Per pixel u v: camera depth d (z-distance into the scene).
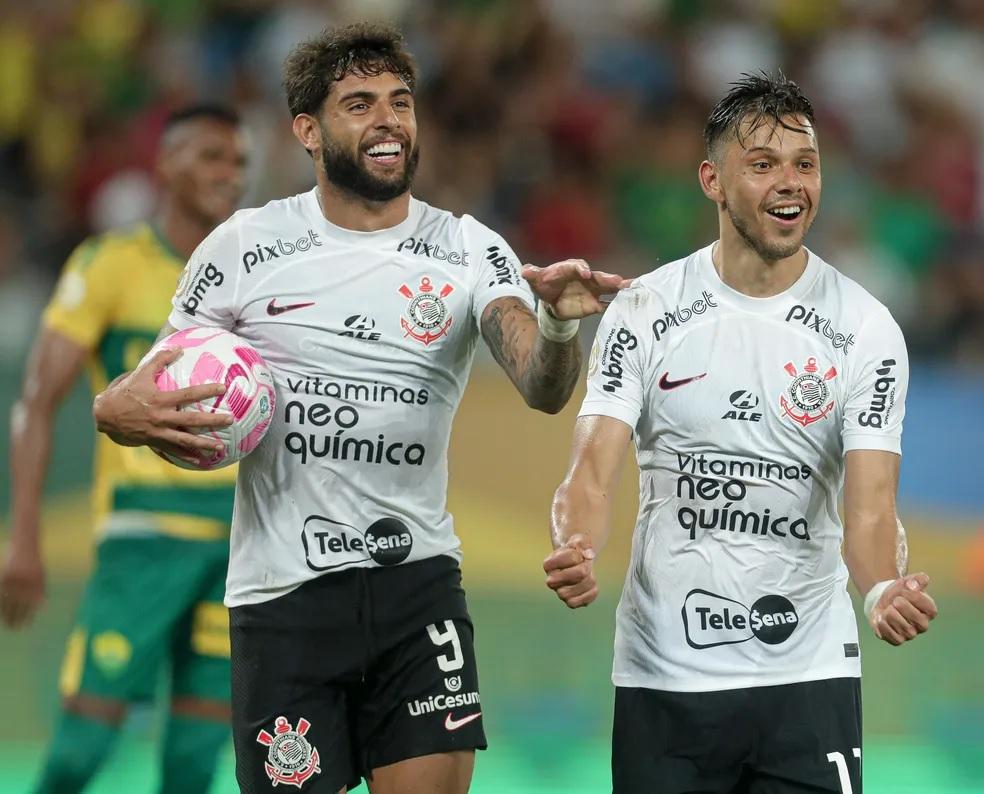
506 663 30.78
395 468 14.55
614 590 38.03
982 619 36.22
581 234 43.47
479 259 14.73
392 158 14.38
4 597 20.14
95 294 20.03
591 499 13.61
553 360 13.34
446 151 43.81
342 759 14.65
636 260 43.62
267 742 14.49
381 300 14.51
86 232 42.06
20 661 30.19
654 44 47.50
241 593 14.73
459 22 46.16
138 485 19.39
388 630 14.55
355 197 14.58
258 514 14.64
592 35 47.41
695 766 14.09
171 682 19.53
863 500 13.68
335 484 14.48
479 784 23.16
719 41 47.69
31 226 42.19
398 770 14.52
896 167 46.88
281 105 43.53
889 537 13.49
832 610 14.20
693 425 14.01
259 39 45.75
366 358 14.46
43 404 20.08
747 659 13.95
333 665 14.52
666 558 14.12
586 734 25.92
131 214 41.78
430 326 14.53
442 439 14.83
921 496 40.44
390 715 14.62
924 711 28.05
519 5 46.31
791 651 13.99
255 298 14.59
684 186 44.31
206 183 20.09
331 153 14.42
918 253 44.75
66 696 19.25
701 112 46.19
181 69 45.38
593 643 32.69
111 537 19.47
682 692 13.99
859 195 45.25
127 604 19.22
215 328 14.45
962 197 47.00
